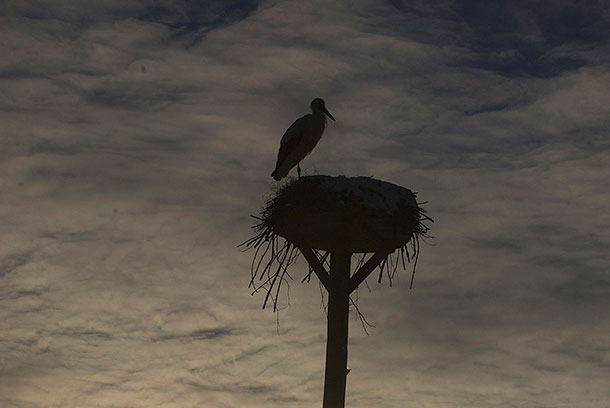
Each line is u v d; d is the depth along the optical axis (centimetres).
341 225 1009
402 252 1041
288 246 1051
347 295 1028
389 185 1030
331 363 1012
